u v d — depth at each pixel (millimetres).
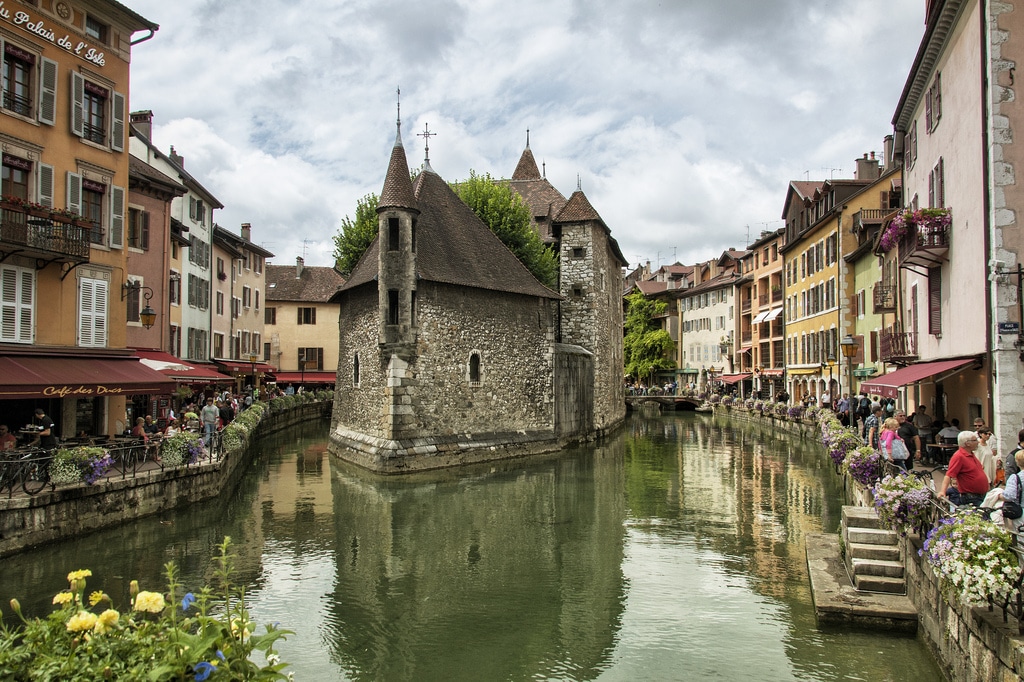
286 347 57406
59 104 17656
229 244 39375
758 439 34781
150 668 4074
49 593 10586
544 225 39875
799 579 11852
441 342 24469
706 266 75438
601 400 36625
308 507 17516
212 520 15672
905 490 9312
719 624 9977
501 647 9375
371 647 9352
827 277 38250
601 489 20156
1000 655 6023
